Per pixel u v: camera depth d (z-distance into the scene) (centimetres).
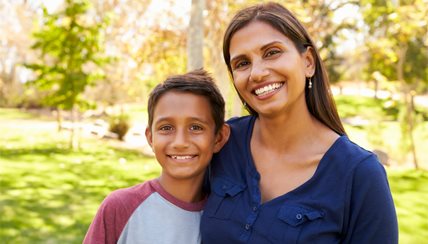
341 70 1850
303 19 784
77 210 588
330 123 169
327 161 156
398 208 623
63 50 1177
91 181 786
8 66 2853
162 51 1089
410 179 805
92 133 1542
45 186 728
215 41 843
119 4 1241
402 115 922
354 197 150
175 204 175
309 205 152
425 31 850
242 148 176
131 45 1195
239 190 165
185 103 172
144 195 175
